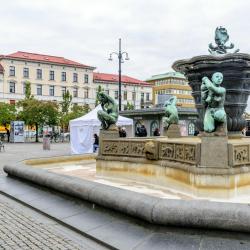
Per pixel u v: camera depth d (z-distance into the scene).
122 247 5.62
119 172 10.71
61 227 6.98
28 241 6.11
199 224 5.52
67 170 13.22
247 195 8.02
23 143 47.53
